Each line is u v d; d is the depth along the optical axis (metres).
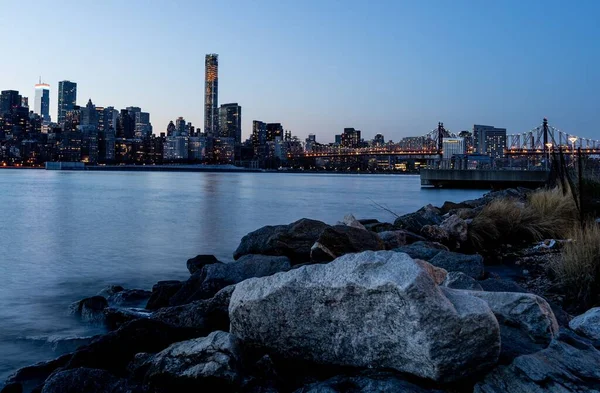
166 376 5.34
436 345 4.66
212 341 5.58
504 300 5.81
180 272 15.95
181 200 57.50
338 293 5.19
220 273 10.45
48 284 14.13
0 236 25.69
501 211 16.23
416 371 4.84
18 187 93.88
